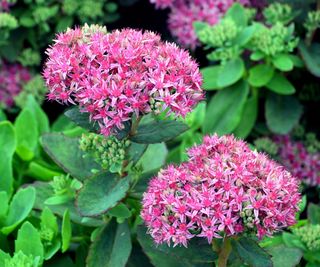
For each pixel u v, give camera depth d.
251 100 0.69
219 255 0.43
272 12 0.69
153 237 0.42
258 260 0.41
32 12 0.76
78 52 0.41
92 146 0.45
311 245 0.53
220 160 0.40
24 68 0.79
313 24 0.68
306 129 0.75
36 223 0.54
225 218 0.38
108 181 0.45
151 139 0.44
